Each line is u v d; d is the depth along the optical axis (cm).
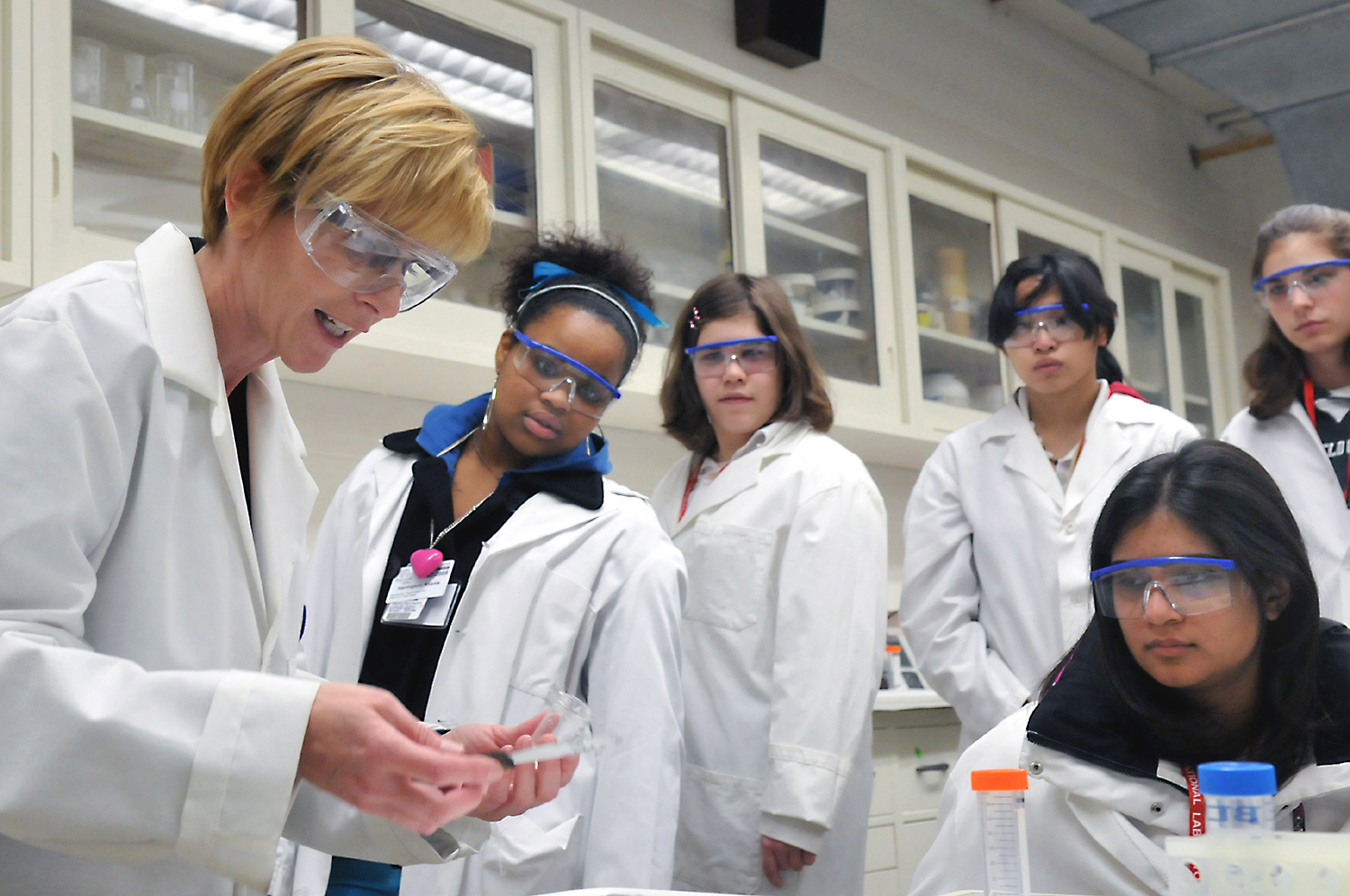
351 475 186
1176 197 549
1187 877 75
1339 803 108
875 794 295
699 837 210
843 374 346
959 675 233
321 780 84
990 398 395
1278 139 493
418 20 253
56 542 84
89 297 94
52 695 79
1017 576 238
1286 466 241
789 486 225
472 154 99
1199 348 484
